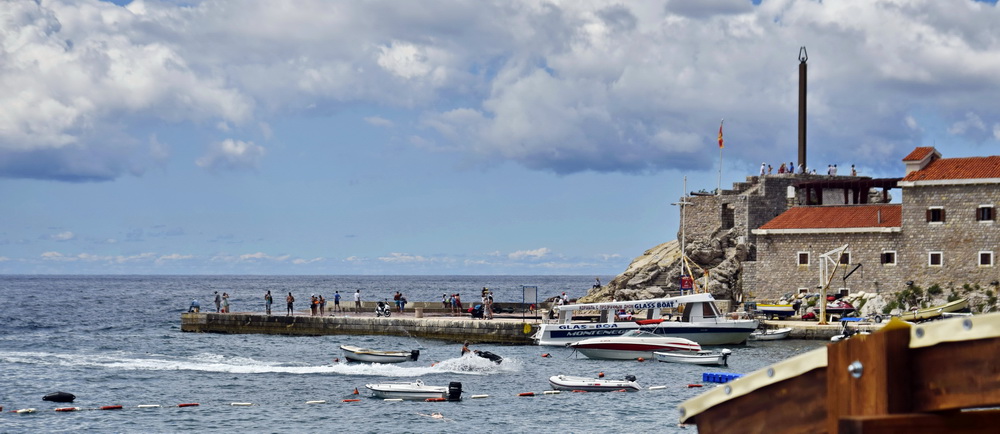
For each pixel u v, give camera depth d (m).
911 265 94.50
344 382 60.09
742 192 112.12
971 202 91.94
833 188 109.62
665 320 85.00
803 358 8.32
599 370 66.75
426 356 76.75
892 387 7.43
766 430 8.74
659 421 47.44
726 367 68.31
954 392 7.20
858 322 85.38
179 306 186.25
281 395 55.03
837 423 7.80
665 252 120.25
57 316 142.62
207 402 52.78
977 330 7.05
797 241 100.31
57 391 56.47
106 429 45.62
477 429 45.50
